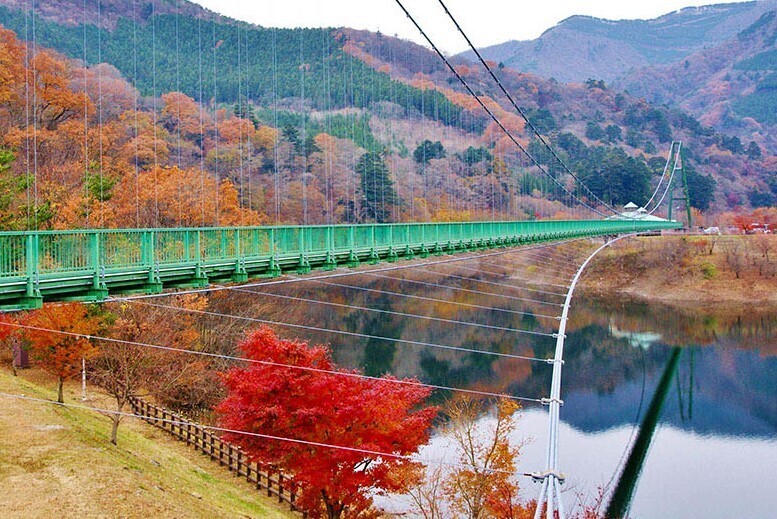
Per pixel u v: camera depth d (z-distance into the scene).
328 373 19.92
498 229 42.47
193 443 25.34
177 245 18.95
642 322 67.50
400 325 53.06
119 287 16.48
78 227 30.08
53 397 26.86
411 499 24.61
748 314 73.44
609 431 36.38
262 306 37.41
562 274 74.50
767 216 122.19
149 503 16.67
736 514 27.33
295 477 18.91
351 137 83.38
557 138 136.88
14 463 17.52
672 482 30.38
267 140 68.31
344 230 25.61
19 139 39.53
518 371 44.81
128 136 52.41
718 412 40.75
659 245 94.00
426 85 111.56
